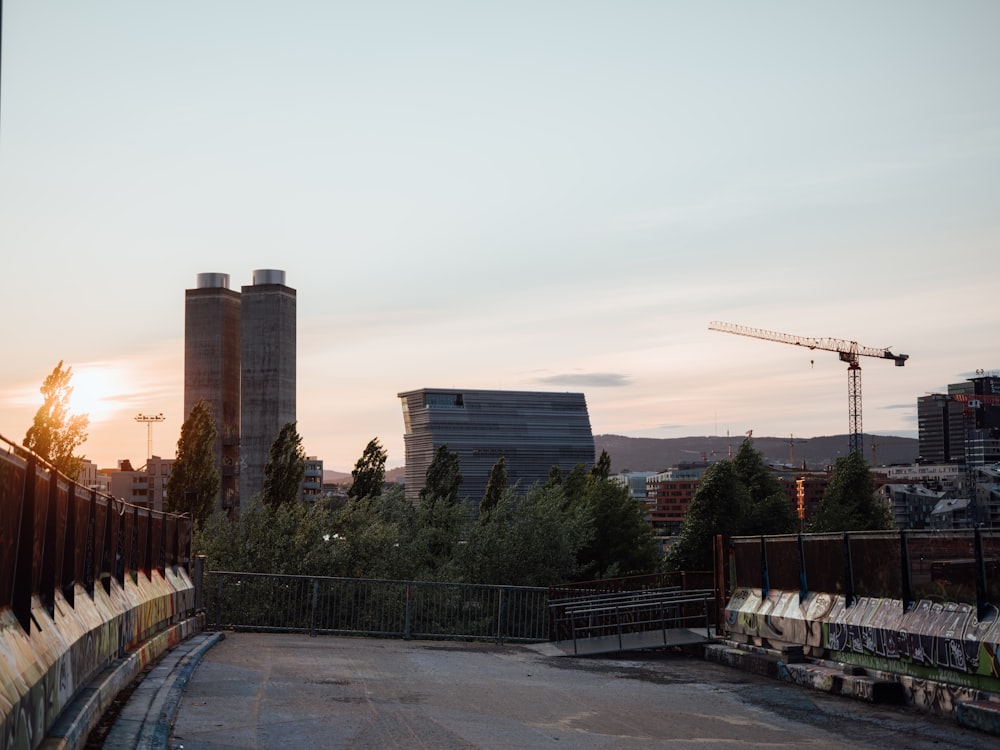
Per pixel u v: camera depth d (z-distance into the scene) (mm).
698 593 21172
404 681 13562
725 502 59031
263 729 9312
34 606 7609
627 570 59094
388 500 40781
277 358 131125
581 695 12820
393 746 8805
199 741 8586
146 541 14891
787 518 62531
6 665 6066
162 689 10852
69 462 34469
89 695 8625
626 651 19031
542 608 24391
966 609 11008
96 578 10789
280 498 53719
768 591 16516
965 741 9656
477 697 12242
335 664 15289
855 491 66062
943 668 11219
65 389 34812
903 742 9633
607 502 59594
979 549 10711
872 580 13109
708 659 17812
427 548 38344
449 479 67875
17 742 5883
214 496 61250
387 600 26500
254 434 130125
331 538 33469
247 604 24375
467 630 26391
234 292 132250
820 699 12469
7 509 6582
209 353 129500
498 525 38281
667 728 10320
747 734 10047
